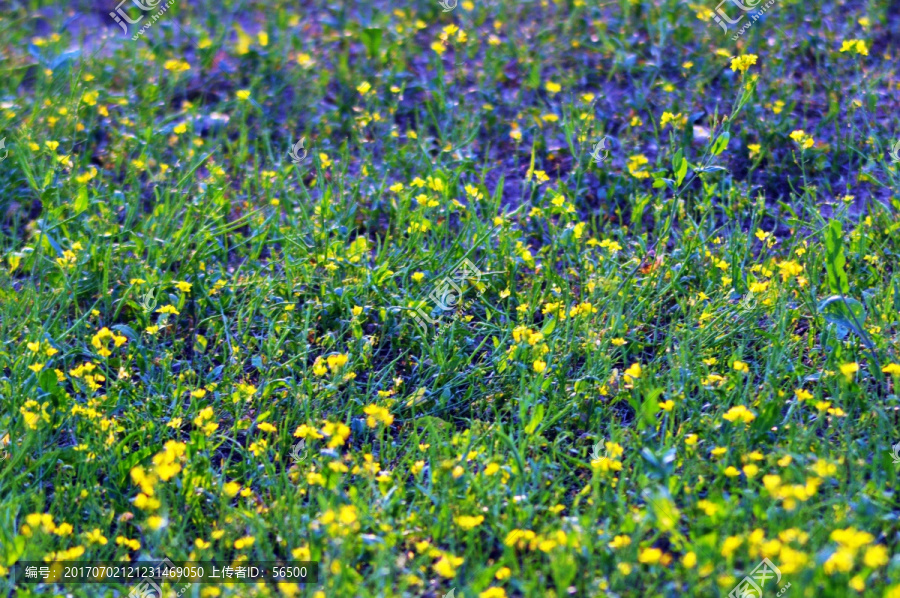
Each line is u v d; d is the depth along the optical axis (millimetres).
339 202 4715
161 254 4348
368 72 5957
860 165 4875
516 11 6598
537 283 4008
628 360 3887
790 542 2498
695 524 2785
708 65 5633
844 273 3732
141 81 5973
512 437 3402
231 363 3727
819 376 3428
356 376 3803
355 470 3107
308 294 4152
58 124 5230
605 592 2605
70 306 4219
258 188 4938
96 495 3164
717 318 3719
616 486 3102
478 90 5684
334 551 2773
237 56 6285
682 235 4316
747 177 4848
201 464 3129
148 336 3980
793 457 2922
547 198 4633
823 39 5934
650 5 6180
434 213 4684
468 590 2600
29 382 3426
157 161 5215
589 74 5805
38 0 7348
